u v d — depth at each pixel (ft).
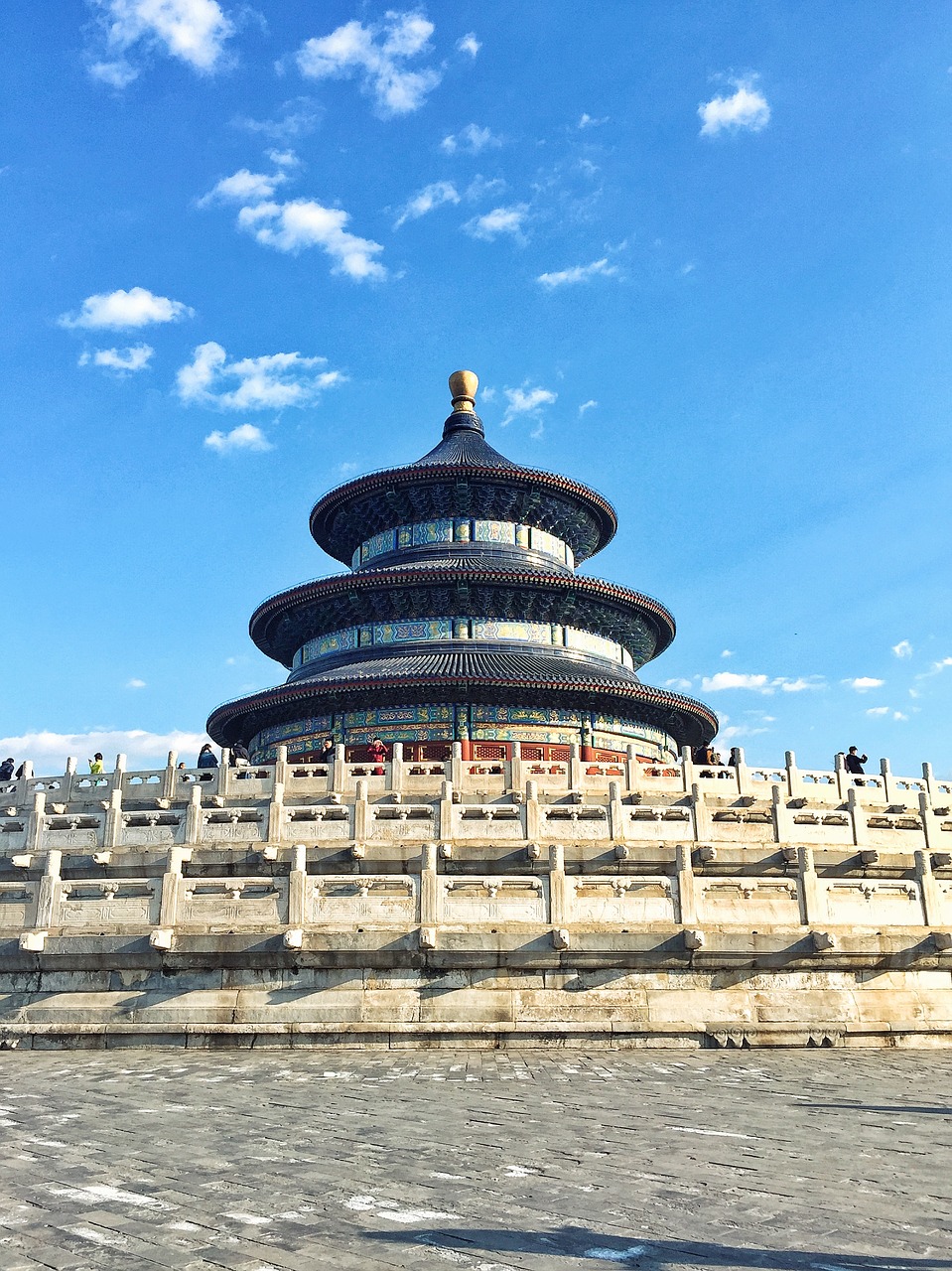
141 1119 59.88
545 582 237.25
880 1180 44.83
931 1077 76.07
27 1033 94.63
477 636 239.91
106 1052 91.71
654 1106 63.26
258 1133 55.57
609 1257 34.73
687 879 100.22
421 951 94.99
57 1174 46.88
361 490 264.31
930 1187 43.62
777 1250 35.35
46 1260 34.83
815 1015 96.02
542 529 271.08
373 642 242.99
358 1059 85.81
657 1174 46.03
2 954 96.68
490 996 94.53
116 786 148.36
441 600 241.55
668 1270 33.40
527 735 219.20
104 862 120.16
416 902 98.22
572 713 223.51
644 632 265.34
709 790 138.51
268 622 260.83
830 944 95.76
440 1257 34.83
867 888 104.68
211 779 144.46
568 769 137.18
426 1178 45.62
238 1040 92.94
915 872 107.45
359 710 221.87
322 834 119.65
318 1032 92.43
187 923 98.48
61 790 150.92
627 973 96.17
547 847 115.85
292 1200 42.22
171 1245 36.37
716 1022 94.58
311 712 225.76
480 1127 56.70
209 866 118.93
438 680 209.26
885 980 99.50
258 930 96.53
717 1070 79.30
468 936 94.68
